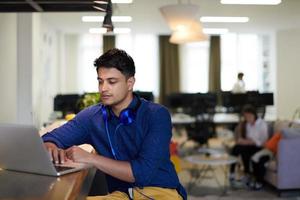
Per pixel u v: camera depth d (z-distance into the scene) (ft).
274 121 17.79
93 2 9.17
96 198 5.65
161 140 5.18
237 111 22.35
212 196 14.40
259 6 15.85
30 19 16.14
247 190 15.38
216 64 29.63
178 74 33.42
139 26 24.66
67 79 31.48
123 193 5.66
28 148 4.53
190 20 16.90
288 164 14.46
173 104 24.44
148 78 33.40
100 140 5.73
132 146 5.49
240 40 22.62
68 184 4.24
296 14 16.08
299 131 14.89
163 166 5.56
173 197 5.58
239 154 17.10
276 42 17.67
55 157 5.08
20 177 4.54
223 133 22.86
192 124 22.40
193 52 33.47
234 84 22.71
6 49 14.87
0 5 9.45
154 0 15.75
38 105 17.93
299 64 16.11
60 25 24.13
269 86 19.19
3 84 14.43
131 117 5.41
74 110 17.67
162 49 33.09
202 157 15.81
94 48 31.14
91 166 4.94
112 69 5.11
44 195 3.84
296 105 16.44
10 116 15.52
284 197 14.38
